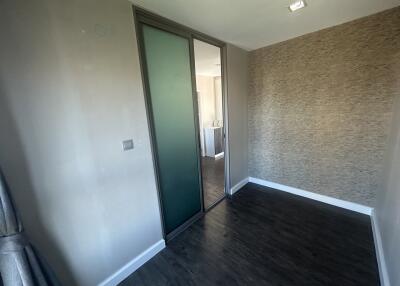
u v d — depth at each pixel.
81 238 1.36
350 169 2.37
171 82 1.98
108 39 1.40
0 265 0.97
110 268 1.56
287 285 1.51
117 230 1.57
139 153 1.68
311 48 2.41
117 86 1.48
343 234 2.03
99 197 1.43
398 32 1.85
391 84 1.95
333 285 1.49
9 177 1.03
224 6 1.64
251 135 3.29
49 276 1.11
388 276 1.36
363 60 2.08
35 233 1.14
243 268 1.69
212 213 2.56
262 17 1.89
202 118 5.30
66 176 1.25
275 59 2.76
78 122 1.28
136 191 1.69
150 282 1.60
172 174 2.11
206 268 1.71
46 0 1.10
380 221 1.87
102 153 1.42
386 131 2.04
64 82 1.20
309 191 2.78
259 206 2.67
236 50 2.79
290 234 2.08
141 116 1.67
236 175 3.14
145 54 1.72
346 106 2.27
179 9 1.67
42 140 1.14
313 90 2.49
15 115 1.04
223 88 2.71
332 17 1.97
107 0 1.38
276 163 3.07
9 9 0.99
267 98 2.96
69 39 1.20
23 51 1.04
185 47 2.09
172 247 1.99
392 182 1.60
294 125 2.75
